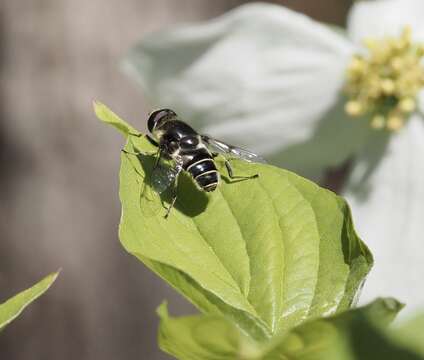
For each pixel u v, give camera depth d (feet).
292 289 0.81
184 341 0.74
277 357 0.73
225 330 0.72
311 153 1.25
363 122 1.23
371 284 1.20
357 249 0.81
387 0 1.25
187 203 0.83
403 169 1.23
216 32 1.22
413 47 1.23
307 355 0.73
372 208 1.23
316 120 1.24
